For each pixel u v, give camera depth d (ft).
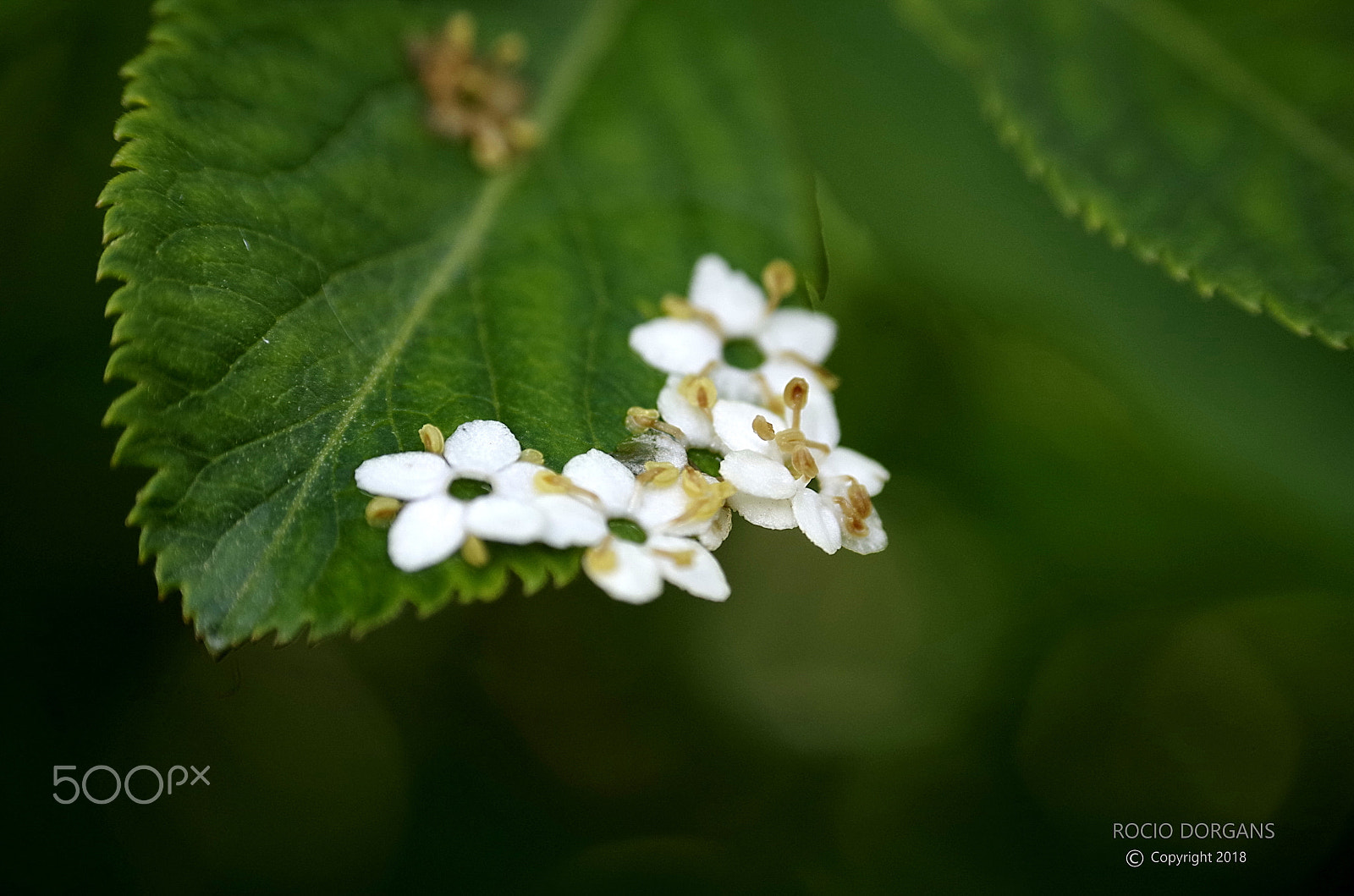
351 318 0.41
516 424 0.40
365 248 0.41
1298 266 0.43
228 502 0.38
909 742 0.61
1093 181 0.43
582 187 0.43
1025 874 0.58
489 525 0.39
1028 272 0.44
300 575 0.38
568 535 0.39
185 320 0.39
